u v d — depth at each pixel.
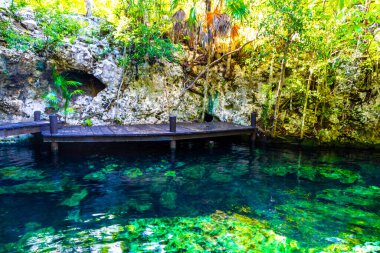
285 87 8.97
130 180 4.84
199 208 3.79
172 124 6.69
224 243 2.83
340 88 8.30
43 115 7.56
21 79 7.25
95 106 8.14
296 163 6.16
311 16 6.35
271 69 8.87
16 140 7.22
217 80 9.82
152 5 8.18
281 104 8.97
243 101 9.45
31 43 7.17
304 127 8.52
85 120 7.96
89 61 7.96
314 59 7.83
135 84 8.77
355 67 7.95
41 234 2.98
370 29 7.32
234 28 9.09
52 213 3.51
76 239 2.89
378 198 4.18
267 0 7.03
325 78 7.97
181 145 7.75
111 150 6.86
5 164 5.45
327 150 7.49
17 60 7.03
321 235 3.06
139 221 3.35
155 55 8.61
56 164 5.56
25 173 4.98
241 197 4.21
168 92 9.26
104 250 2.68
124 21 7.72
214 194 4.33
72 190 4.31
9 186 4.36
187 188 4.56
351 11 5.22
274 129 8.53
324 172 5.50
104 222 3.31
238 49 8.88
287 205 3.92
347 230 3.17
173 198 4.13
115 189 4.42
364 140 7.77
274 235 3.01
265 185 4.75
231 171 5.52
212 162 6.16
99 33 8.62
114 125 7.98
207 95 9.80
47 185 4.45
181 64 9.66
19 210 3.57
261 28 7.49
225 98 9.66
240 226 3.24
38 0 7.50
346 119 8.20
